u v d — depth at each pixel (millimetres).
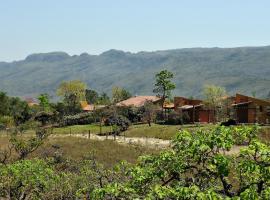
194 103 114812
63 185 19062
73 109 146750
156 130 85562
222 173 8836
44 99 129375
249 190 8094
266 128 50281
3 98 130875
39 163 20281
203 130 9656
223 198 8383
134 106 112000
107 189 8906
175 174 9539
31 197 19234
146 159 9992
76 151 48844
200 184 9414
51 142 53625
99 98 186125
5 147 45906
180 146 9445
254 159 8797
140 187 9297
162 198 8484
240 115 96188
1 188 18531
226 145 8914
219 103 103312
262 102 94250
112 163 43000
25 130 65875
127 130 93250
